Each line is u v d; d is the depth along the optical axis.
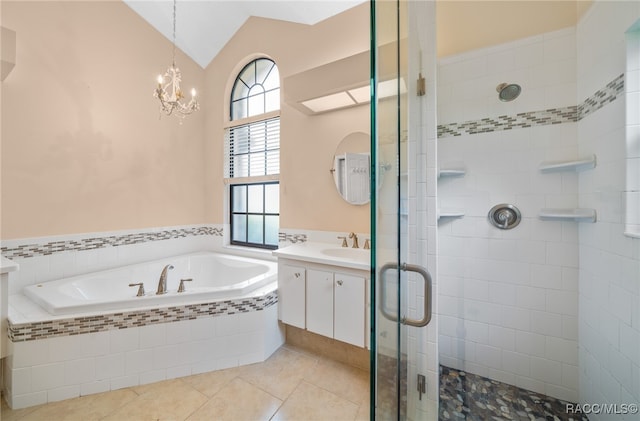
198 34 2.79
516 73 1.50
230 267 2.72
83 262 2.26
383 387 0.67
